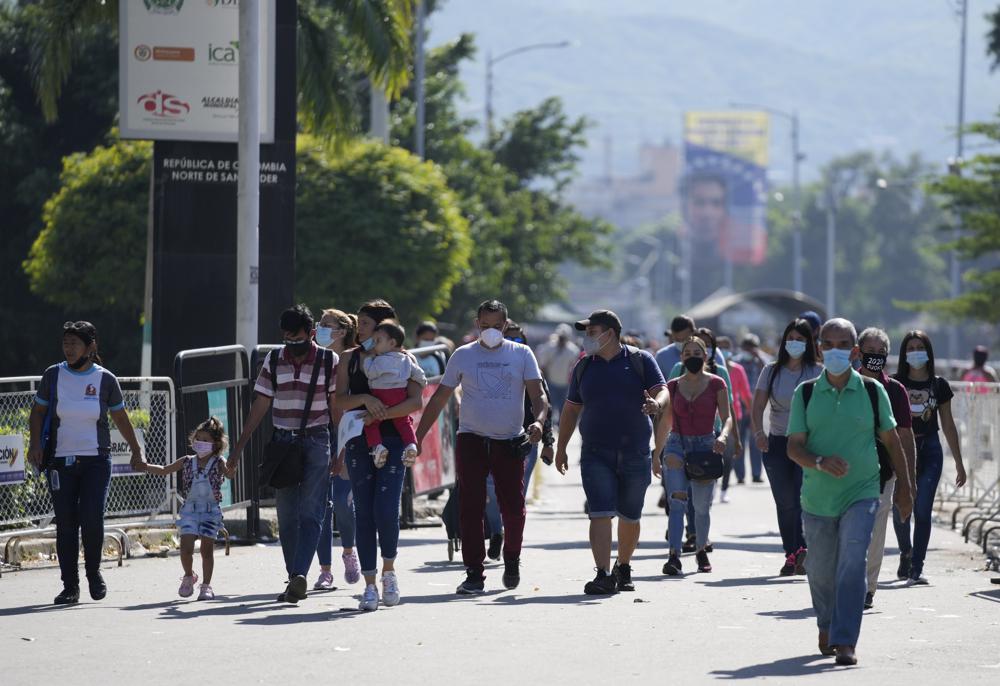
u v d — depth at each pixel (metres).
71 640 27.31
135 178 89.31
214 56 56.97
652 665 24.81
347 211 90.62
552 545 44.78
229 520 45.03
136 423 43.19
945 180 118.50
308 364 31.69
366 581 31.11
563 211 161.12
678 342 45.84
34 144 109.44
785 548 37.62
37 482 41.91
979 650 26.48
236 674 24.00
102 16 72.69
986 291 123.31
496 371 33.44
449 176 135.25
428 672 24.14
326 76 77.06
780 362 37.12
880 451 30.31
